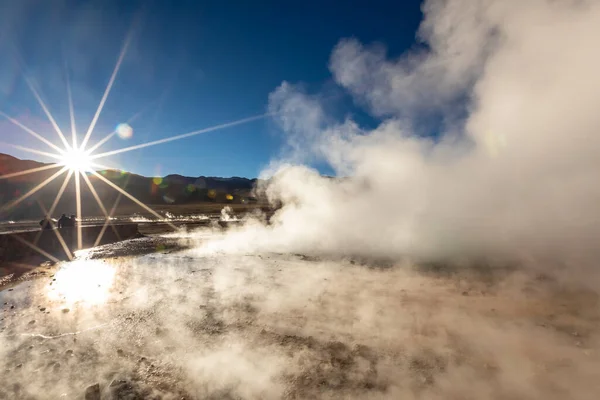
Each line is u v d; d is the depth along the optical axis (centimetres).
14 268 983
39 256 1185
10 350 410
